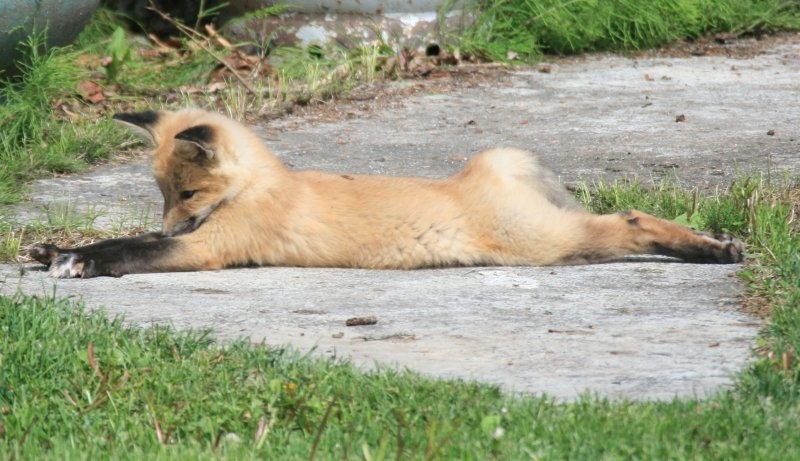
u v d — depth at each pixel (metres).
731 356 17.50
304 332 19.31
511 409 14.98
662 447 13.60
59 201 30.11
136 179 33.00
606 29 53.78
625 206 27.22
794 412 14.76
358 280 22.81
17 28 35.47
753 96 44.06
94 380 16.36
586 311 20.38
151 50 48.53
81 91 40.62
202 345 17.78
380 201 23.64
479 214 23.50
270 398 15.45
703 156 34.41
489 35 51.38
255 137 24.08
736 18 58.16
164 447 14.08
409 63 47.59
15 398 15.80
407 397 15.52
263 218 23.53
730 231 25.11
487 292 21.77
